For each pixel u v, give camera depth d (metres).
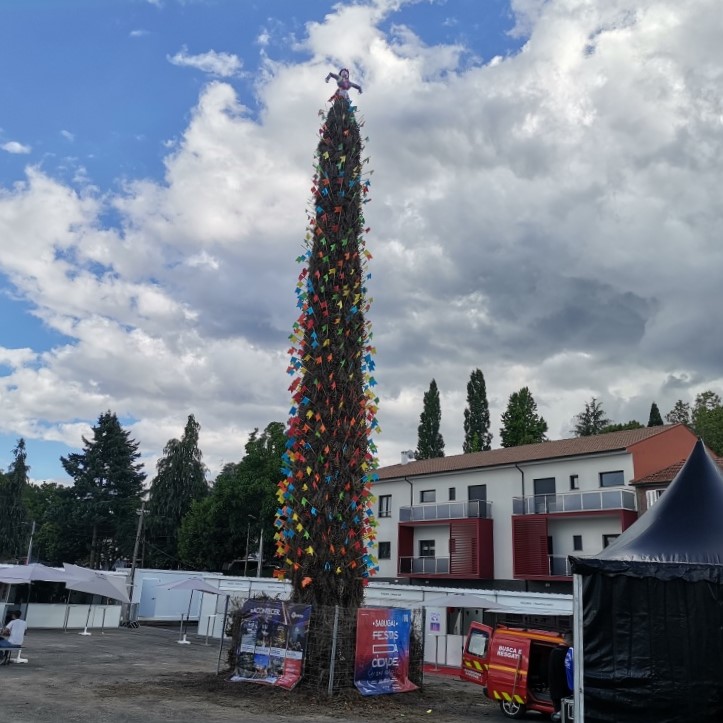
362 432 13.34
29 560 56.72
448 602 21.73
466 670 14.23
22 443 69.69
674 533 9.89
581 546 34.00
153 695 11.42
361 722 9.81
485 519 37.81
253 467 50.66
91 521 62.78
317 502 12.59
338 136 14.77
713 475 10.75
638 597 8.84
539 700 11.62
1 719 8.91
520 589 35.44
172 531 63.69
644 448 33.88
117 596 21.39
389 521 43.12
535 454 37.91
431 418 66.69
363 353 13.79
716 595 8.89
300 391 13.32
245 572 51.59
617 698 8.55
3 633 16.67
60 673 14.69
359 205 14.59
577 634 8.67
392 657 12.27
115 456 66.12
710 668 8.62
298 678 11.41
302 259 14.08
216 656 21.20
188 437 67.31
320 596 12.24
